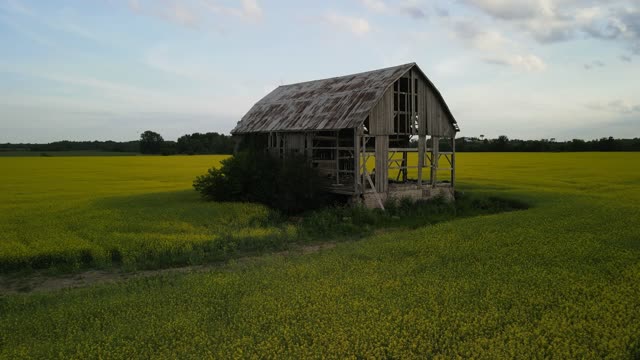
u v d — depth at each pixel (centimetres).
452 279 1480
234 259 1878
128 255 1889
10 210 2873
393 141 3778
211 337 1084
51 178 5359
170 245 1997
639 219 2483
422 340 1040
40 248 1909
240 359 984
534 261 1677
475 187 4325
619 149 13000
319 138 3278
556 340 1030
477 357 982
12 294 1505
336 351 1005
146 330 1132
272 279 1509
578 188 4212
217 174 3177
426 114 3328
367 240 2123
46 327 1172
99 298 1384
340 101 3194
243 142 3916
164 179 5306
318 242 2214
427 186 3375
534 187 4309
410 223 2722
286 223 2667
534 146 13375
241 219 2622
